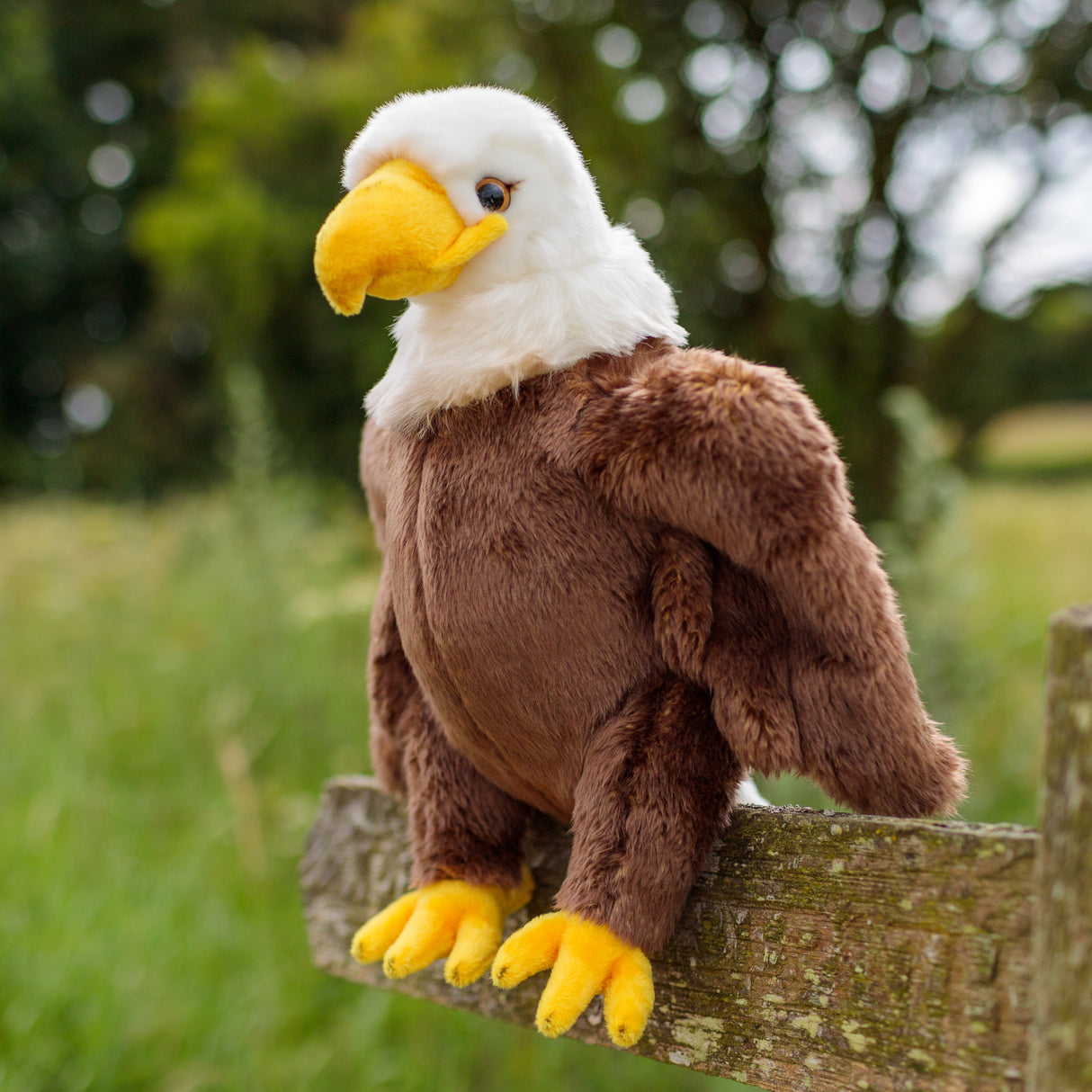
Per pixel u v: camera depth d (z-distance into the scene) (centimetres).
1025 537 637
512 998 116
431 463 97
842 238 497
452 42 663
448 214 93
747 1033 93
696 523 87
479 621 93
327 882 136
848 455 467
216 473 1007
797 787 249
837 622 86
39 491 1055
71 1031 235
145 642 412
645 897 89
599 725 94
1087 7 456
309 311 791
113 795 325
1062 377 569
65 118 1263
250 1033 246
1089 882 67
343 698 366
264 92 788
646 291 100
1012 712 373
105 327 1351
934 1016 83
